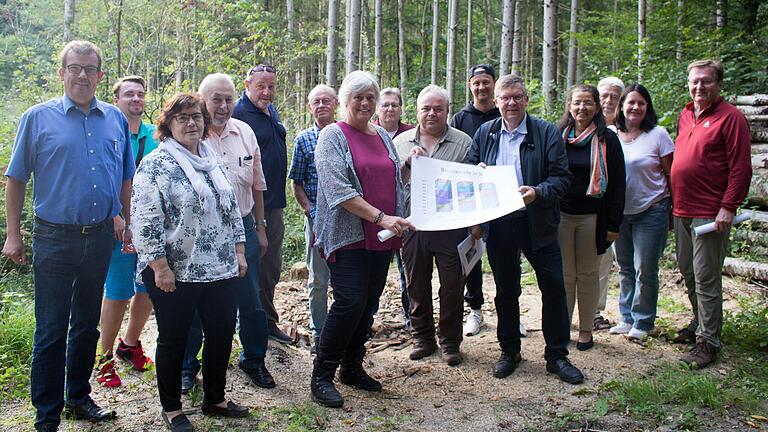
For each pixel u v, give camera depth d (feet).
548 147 13.21
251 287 13.23
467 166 13.15
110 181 10.99
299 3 64.95
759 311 16.63
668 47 35.73
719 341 14.40
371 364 14.89
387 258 12.68
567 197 14.83
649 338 15.84
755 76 33.09
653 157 15.42
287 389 13.30
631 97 15.48
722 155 13.87
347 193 11.57
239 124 13.70
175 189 10.24
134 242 10.11
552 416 11.93
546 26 36.55
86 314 11.24
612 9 60.23
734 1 40.70
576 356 14.96
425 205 12.54
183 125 10.50
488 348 15.76
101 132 10.93
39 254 10.49
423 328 15.24
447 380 13.82
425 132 14.73
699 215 14.29
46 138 10.37
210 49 38.29
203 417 11.78
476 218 12.39
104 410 11.62
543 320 13.99
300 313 18.40
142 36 42.45
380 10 48.19
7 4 63.57
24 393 12.67
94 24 45.19
